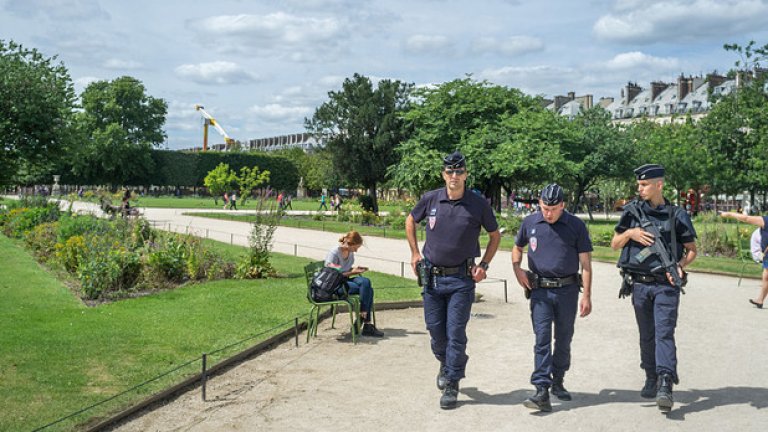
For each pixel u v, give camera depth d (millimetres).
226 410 5625
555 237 5691
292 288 11805
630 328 8906
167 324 8727
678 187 45312
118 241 14680
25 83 28672
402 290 12070
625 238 5777
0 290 11359
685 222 5629
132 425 5258
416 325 9250
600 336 8406
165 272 12617
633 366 6949
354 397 5938
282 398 5930
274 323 8852
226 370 6875
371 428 5137
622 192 62344
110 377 6336
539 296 5727
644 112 114562
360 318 8578
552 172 37531
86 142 32094
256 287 11922
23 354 7078
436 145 40375
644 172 5727
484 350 7691
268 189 14070
